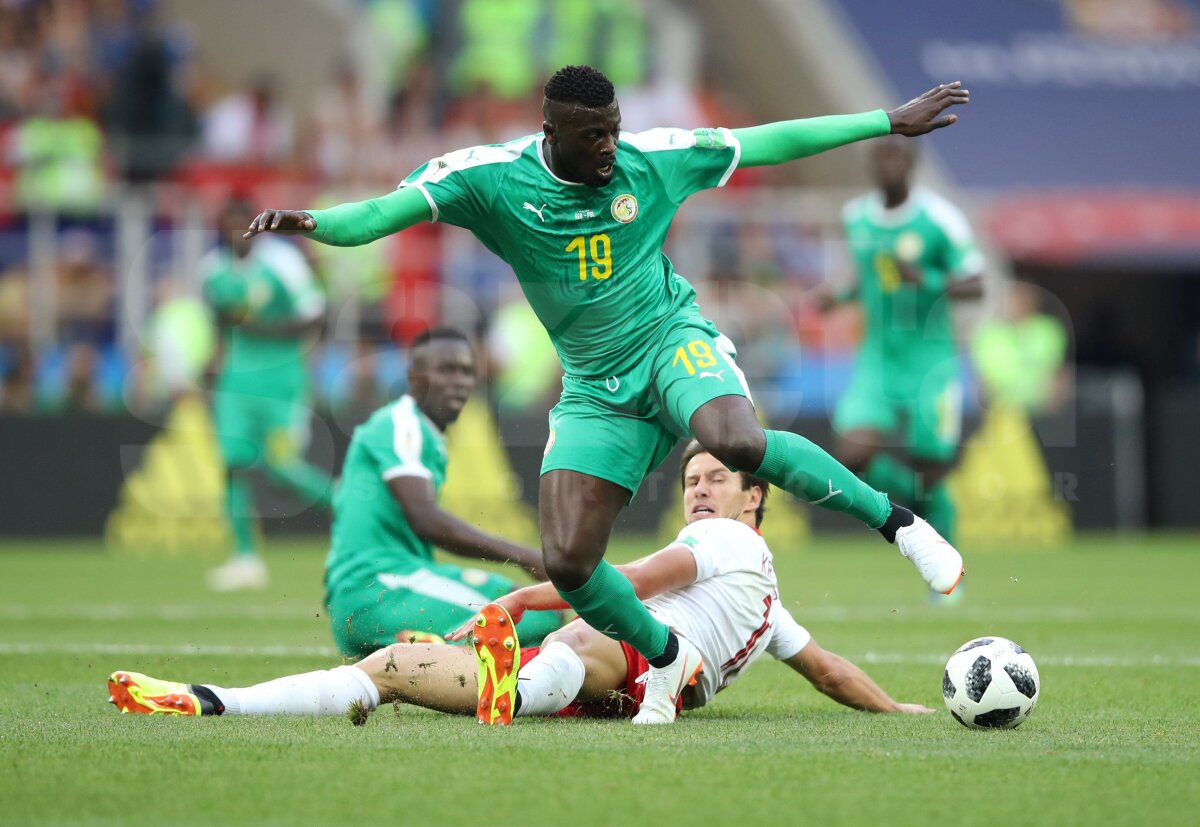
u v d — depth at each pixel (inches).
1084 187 3048.7
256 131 2677.2
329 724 705.0
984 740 673.6
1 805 535.5
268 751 630.5
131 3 2925.7
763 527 2613.2
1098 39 3181.6
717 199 2539.4
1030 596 1638.8
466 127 2834.6
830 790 558.9
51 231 2385.6
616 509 722.8
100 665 1016.9
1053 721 746.8
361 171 2682.1
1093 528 2620.6
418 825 506.6
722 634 753.0
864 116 766.5
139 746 642.8
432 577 911.0
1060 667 1015.6
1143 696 859.4
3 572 1955.0
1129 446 2628.0
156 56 2743.6
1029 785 568.7
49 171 2561.5
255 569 1795.0
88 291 2404.0
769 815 520.7
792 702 845.2
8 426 2397.9
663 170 734.5
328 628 1296.8
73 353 2402.8
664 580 735.1
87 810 528.1
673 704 728.3
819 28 3080.7
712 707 815.1
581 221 720.3
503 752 629.3
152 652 1101.7
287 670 992.2
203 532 2395.4
